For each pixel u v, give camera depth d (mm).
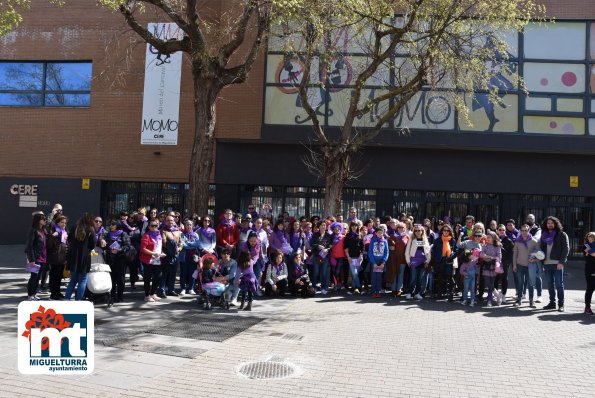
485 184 18109
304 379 5605
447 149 18094
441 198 18500
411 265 11305
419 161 18234
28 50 19641
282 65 17719
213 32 15703
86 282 9539
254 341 7246
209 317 8836
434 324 8727
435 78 14000
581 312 10117
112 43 19031
